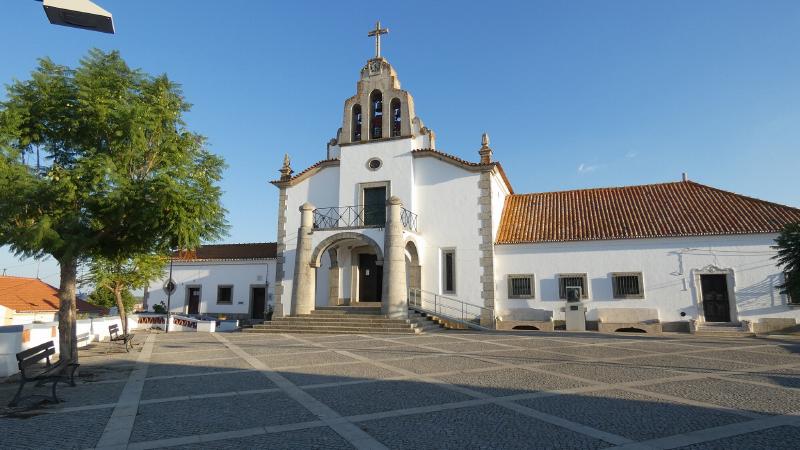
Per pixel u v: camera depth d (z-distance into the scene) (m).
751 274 19.69
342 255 24.27
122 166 10.72
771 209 20.95
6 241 9.65
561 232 22.77
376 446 5.30
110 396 7.98
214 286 30.86
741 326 19.23
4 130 9.45
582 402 7.23
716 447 5.18
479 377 9.30
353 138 25.70
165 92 11.73
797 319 18.81
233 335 19.20
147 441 5.54
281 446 5.32
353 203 24.45
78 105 10.29
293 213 25.66
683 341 15.85
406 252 23.42
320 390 8.25
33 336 12.26
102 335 18.50
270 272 29.84
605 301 21.20
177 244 11.68
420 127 25.33
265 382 9.02
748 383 8.58
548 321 21.47
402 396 7.72
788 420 6.18
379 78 25.55
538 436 5.61
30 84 10.36
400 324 19.08
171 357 12.67
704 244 20.45
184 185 11.23
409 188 23.81
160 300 31.72
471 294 22.39
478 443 5.38
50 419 6.55
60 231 9.84
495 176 24.41
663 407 6.89
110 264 20.48
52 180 9.90
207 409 7.01
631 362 11.09
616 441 5.40
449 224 23.34
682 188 24.62
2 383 9.44
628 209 23.64
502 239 23.31
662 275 20.75
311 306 21.64
